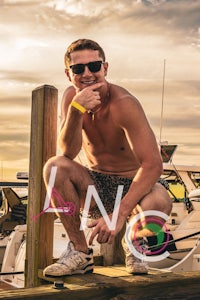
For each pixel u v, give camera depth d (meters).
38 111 4.18
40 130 4.15
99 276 3.68
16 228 7.50
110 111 3.55
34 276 4.04
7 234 9.15
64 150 3.66
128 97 3.50
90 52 3.49
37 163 4.15
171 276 3.68
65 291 3.15
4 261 7.43
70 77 3.61
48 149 4.15
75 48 3.51
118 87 3.62
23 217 9.26
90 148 3.84
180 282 3.63
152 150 3.41
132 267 3.76
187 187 9.29
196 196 8.66
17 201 9.34
